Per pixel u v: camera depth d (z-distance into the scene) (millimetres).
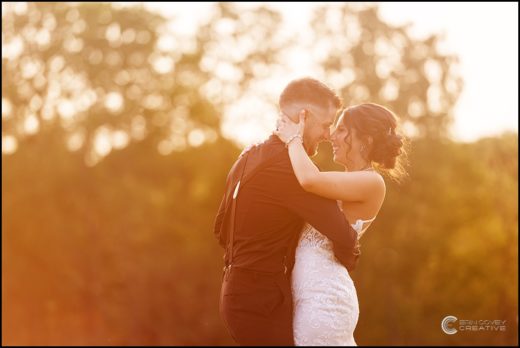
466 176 36562
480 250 36656
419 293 36875
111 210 36719
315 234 4031
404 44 35656
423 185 35469
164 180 38281
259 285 3854
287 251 3975
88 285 36594
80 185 36875
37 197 36562
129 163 38406
